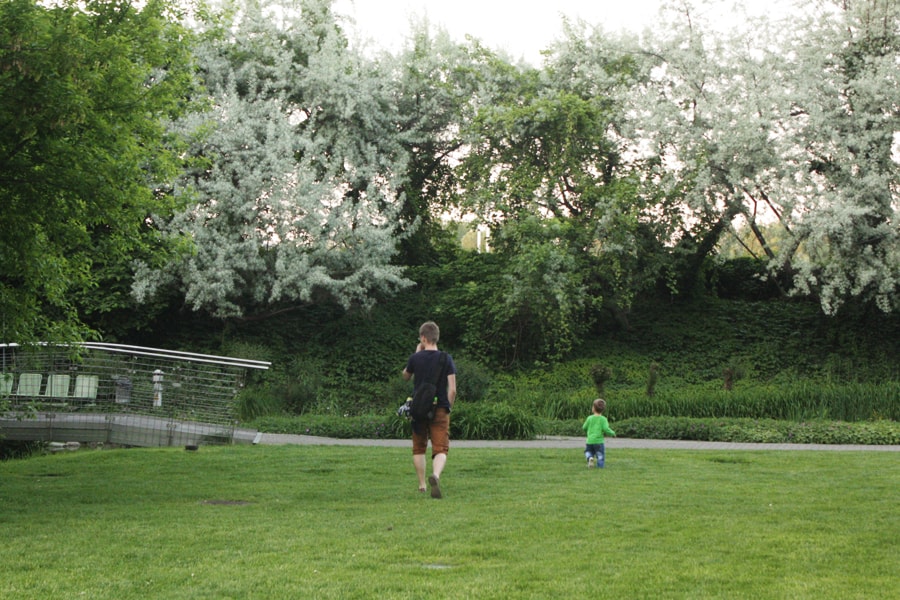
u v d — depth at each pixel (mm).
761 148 25672
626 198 25766
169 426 15352
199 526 6887
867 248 24875
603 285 28281
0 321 10430
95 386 15562
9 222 8953
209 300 24328
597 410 12000
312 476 10641
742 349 27234
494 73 29484
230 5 26641
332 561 5508
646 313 29703
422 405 8766
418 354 9055
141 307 25188
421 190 30891
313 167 26266
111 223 10031
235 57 27562
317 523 7047
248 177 24547
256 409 21438
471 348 26719
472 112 29031
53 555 5707
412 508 7969
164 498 8867
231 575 5082
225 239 24328
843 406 20578
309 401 22922
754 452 14195
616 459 12945
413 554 5758
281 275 24953
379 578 5020
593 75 27594
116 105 9094
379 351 26750
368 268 25609
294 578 5004
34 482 10328
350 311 28422
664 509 7938
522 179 27141
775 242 26938
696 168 26156
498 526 6914
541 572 5199
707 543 6195
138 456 13008
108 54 9039
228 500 8664
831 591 4742
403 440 16984
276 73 27000
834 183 25906
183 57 11219
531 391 23969
